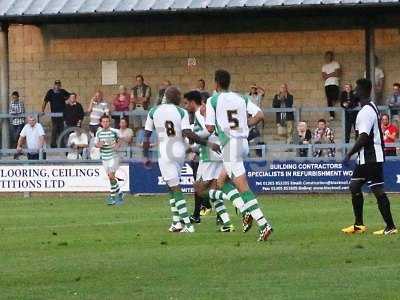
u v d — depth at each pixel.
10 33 86.94
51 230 48.22
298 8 75.12
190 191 73.00
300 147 72.75
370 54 77.19
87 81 86.12
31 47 86.69
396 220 50.78
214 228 47.78
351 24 81.44
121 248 40.03
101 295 29.77
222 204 46.16
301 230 45.84
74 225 50.91
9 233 47.06
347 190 71.94
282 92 79.19
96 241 42.72
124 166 74.50
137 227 49.09
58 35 86.31
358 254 36.97
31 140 78.44
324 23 81.88
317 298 28.77
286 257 36.41
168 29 84.56
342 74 81.62
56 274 33.62
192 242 41.62
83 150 77.94
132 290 30.48
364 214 54.31
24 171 76.75
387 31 80.69
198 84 80.19
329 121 79.69
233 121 41.66
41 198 74.00
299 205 62.78
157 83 84.94
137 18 80.62
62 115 79.88
